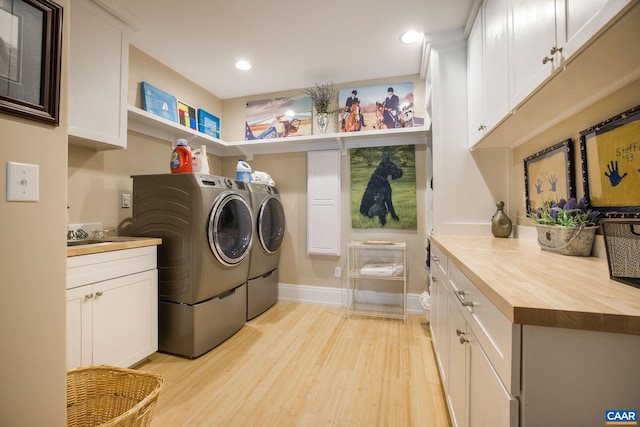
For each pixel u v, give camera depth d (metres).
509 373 0.62
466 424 1.02
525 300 0.63
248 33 2.22
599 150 1.16
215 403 1.55
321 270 3.20
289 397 1.60
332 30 2.17
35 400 0.86
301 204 3.27
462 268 1.07
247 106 3.43
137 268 1.83
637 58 0.89
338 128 3.10
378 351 2.11
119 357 1.70
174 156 2.16
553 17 0.98
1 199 0.80
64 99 0.94
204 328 2.07
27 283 0.85
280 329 2.51
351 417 1.44
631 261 0.75
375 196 3.00
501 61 1.44
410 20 2.04
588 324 0.56
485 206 2.10
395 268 2.69
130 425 0.93
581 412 0.58
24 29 0.85
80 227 1.98
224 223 2.23
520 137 1.77
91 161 2.06
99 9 1.80
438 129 2.17
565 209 1.27
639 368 0.56
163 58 2.60
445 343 1.49
